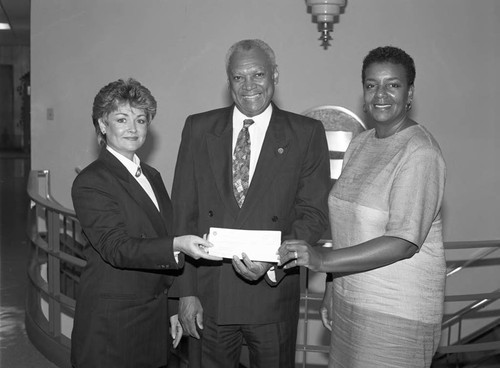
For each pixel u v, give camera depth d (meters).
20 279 6.52
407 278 2.21
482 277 6.25
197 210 2.68
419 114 6.17
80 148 6.66
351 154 2.43
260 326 2.61
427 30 6.10
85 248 2.55
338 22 6.15
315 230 2.57
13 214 9.83
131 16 6.40
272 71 2.59
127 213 2.45
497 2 6.07
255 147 2.61
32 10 6.50
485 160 6.22
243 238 2.35
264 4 6.21
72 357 2.52
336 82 6.21
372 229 2.24
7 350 4.64
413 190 2.15
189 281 2.65
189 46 6.34
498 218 6.27
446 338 6.36
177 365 4.57
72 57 6.53
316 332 6.11
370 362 2.26
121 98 2.46
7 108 20.69
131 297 2.46
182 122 6.41
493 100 6.17
